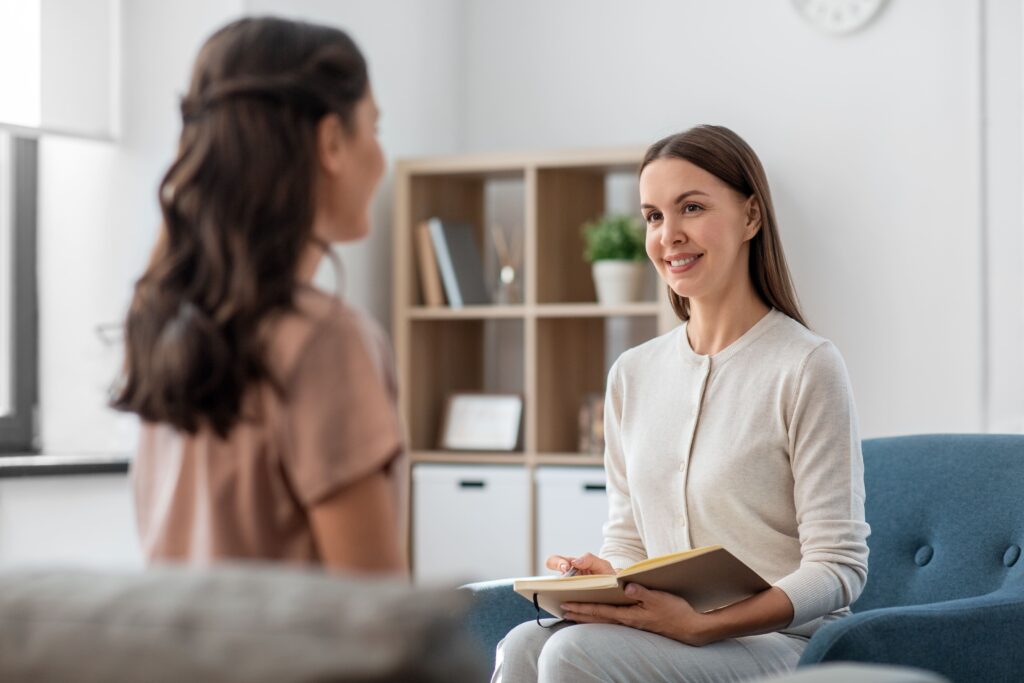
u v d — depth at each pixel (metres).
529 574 4.24
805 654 2.00
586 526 4.19
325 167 1.27
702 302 2.39
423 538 4.36
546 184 4.42
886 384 4.34
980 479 2.48
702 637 2.08
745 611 2.09
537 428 4.34
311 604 0.95
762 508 2.27
